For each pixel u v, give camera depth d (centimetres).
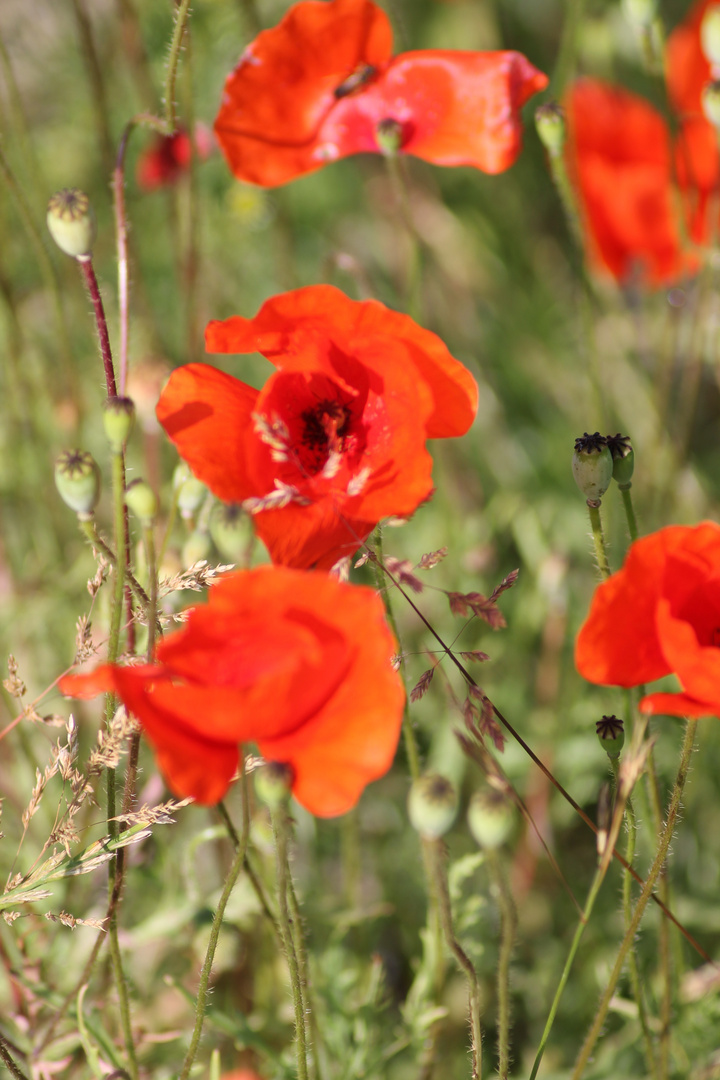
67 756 73
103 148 97
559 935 94
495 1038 90
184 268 110
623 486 73
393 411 72
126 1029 75
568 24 90
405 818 97
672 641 67
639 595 68
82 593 94
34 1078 79
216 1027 81
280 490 71
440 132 84
